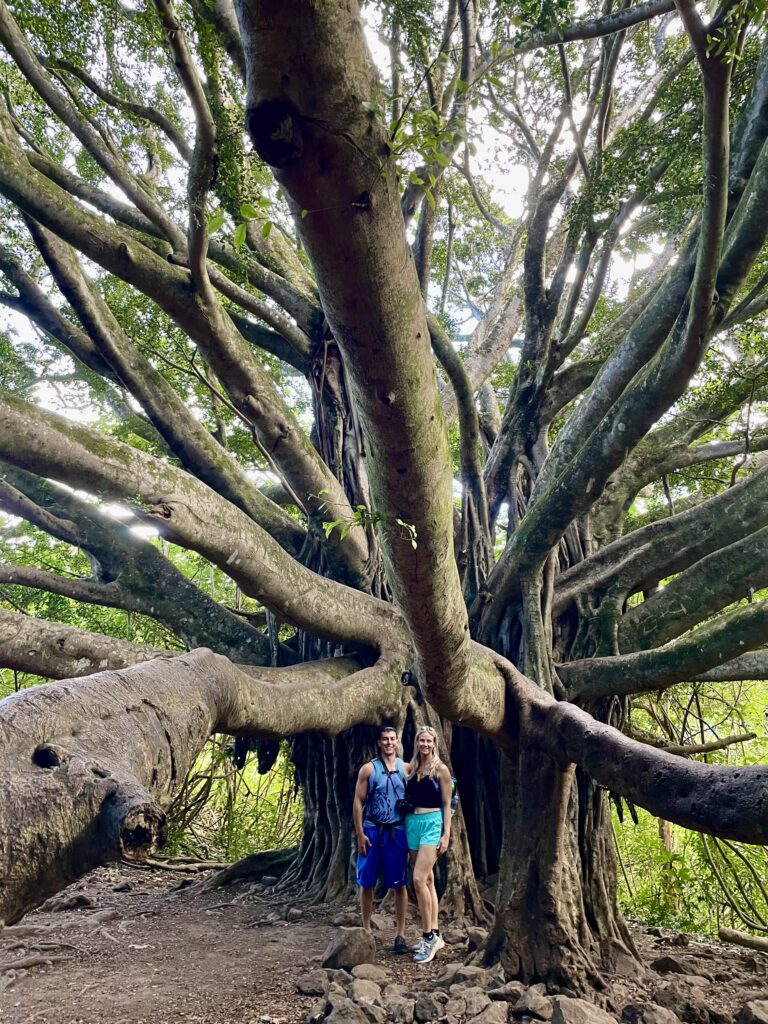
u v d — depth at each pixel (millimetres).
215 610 9336
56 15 7203
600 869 7875
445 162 2289
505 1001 5168
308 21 1794
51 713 2178
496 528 11156
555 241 12789
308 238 2297
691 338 5926
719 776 3611
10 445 5301
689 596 8562
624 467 10352
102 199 9180
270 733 6250
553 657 8836
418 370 2828
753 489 8641
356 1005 4895
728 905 11133
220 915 8422
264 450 8898
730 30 3971
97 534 9078
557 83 9219
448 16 7141
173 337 9984
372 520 3545
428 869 6566
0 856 1714
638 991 5883
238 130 6395
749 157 6852
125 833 1819
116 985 5918
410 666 8484
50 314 9914
